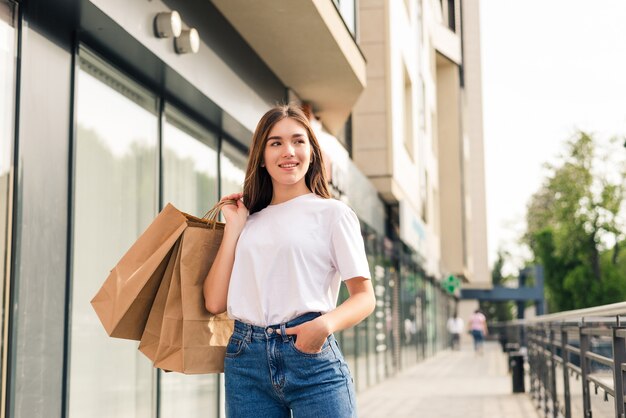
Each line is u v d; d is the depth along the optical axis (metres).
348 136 15.98
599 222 47.25
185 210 6.60
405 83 20.36
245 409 2.67
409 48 19.86
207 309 2.82
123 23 4.83
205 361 2.81
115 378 5.25
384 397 13.18
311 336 2.50
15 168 4.09
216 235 2.89
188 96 6.35
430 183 26.80
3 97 4.05
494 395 13.57
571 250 49.06
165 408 6.07
